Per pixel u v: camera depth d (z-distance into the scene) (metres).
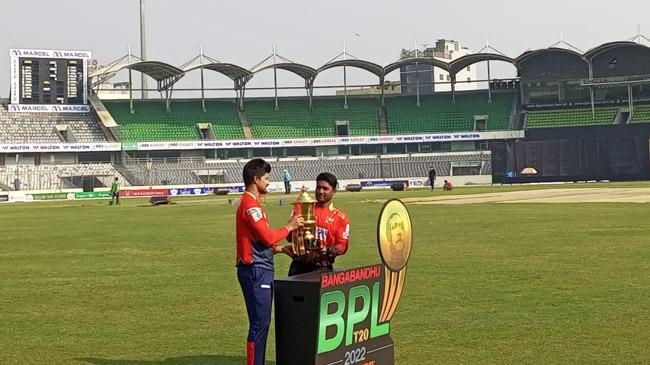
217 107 99.75
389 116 100.12
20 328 10.54
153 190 82.75
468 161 88.75
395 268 7.59
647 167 75.75
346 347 6.97
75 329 10.43
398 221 7.63
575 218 27.20
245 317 11.07
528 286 12.70
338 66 99.25
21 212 47.41
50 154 88.69
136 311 11.68
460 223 26.47
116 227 30.58
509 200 42.59
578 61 91.19
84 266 17.61
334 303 6.81
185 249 21.02
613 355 8.20
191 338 9.73
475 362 8.07
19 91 92.00
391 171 89.38
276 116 100.12
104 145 88.06
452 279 13.67
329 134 98.75
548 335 9.18
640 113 87.56
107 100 96.56
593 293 11.88
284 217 33.09
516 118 94.94
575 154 78.00
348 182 87.06
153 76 96.56
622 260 15.59
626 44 87.12
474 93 99.38
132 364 8.51
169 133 94.62
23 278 15.68
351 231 24.62
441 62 96.81
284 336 6.95
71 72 94.50
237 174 89.50
